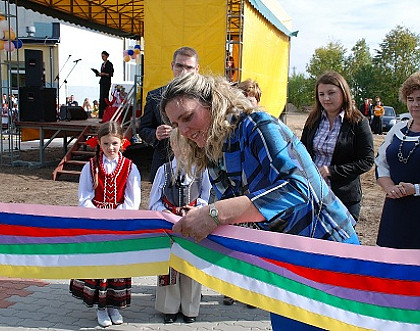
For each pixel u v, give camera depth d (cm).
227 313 411
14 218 254
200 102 194
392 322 211
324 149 368
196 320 394
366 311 212
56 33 2552
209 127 198
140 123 434
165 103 198
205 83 198
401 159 333
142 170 1248
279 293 215
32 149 1658
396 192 324
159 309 387
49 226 250
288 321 222
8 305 414
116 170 375
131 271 238
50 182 1061
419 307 209
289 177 188
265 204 187
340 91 359
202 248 224
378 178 350
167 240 235
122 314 400
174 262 232
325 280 212
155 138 404
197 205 371
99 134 374
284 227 199
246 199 188
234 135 198
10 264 254
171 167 373
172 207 368
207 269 223
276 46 1460
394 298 210
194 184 370
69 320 387
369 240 664
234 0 1169
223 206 189
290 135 198
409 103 331
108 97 1543
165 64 1034
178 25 1019
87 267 245
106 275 242
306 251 208
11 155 1279
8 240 255
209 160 212
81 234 247
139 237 238
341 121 366
